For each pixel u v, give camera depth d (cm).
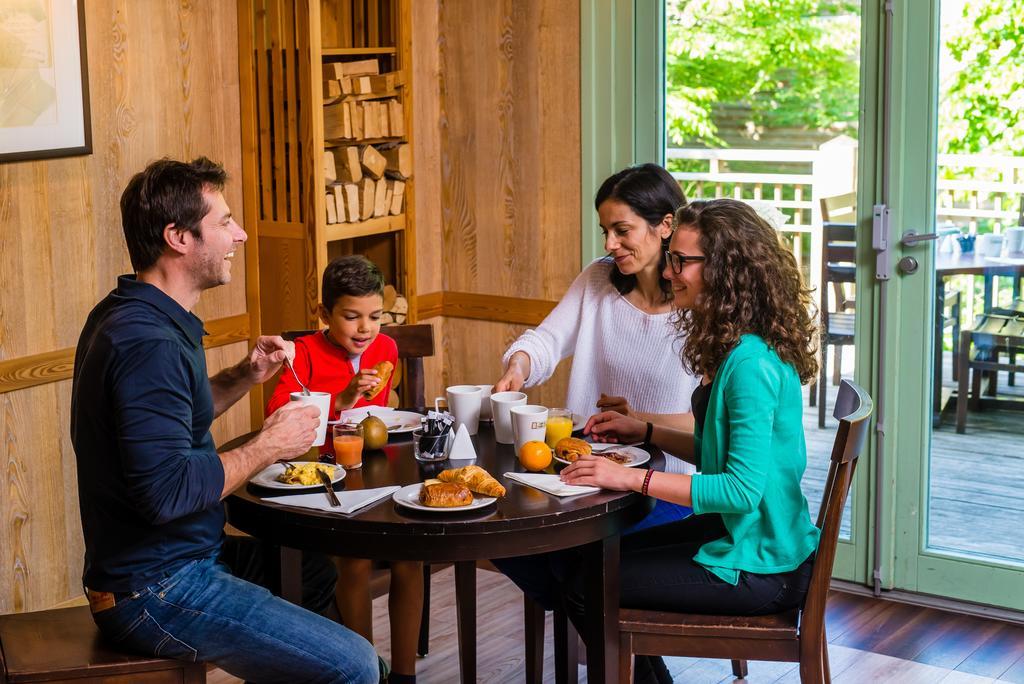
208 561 218
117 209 341
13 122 306
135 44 341
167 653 212
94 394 204
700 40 372
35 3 308
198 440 217
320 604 251
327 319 287
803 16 352
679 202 274
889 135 338
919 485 348
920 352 344
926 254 340
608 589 220
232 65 371
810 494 369
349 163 380
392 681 283
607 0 383
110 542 209
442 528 202
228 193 373
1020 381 333
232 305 379
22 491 323
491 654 316
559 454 237
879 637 324
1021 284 331
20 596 326
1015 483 338
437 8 418
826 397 362
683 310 233
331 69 370
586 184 396
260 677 215
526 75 403
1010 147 327
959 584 346
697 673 303
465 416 256
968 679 297
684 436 250
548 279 412
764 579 220
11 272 314
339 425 242
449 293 436
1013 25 322
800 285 224
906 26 333
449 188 428
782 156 363
